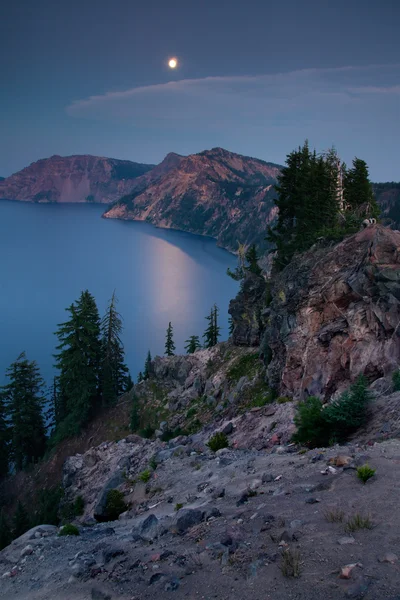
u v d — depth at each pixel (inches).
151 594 298.8
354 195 2511.1
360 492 370.3
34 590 404.2
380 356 1043.9
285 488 446.9
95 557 431.8
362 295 1168.8
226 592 270.8
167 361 2896.2
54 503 1930.4
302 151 2333.9
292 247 2207.2
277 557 288.2
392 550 267.1
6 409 2736.2
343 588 238.8
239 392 1971.0
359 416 653.3
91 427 2797.7
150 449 1119.0
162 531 439.8
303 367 1328.7
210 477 689.6
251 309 2519.7
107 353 2982.3
